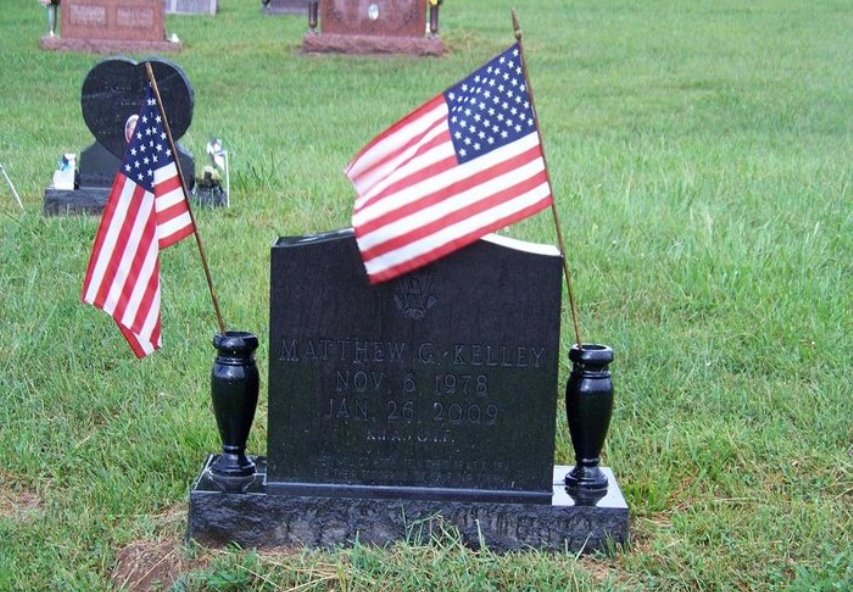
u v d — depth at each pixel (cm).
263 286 940
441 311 583
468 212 566
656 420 717
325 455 595
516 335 584
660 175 1327
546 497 590
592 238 1048
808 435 696
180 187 592
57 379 770
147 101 581
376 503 583
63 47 2433
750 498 634
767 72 2292
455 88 567
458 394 589
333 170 1364
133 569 578
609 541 582
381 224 562
